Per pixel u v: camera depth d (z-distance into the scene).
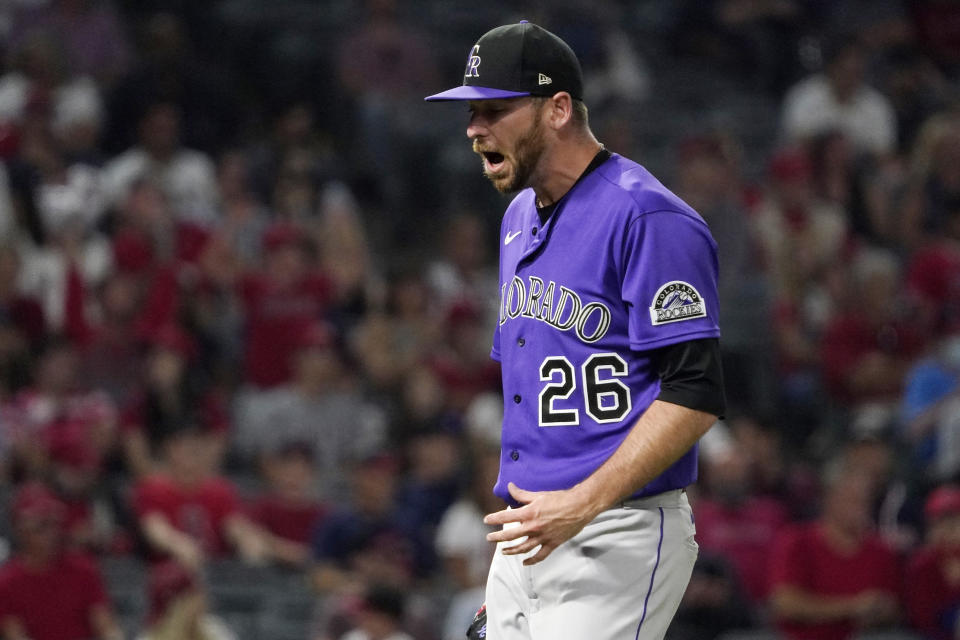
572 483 11.77
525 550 11.33
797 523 36.69
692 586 30.05
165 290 37.78
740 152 53.72
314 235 42.94
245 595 32.22
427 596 32.44
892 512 35.00
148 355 36.75
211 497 33.34
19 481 32.66
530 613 12.30
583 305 11.90
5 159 39.25
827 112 52.03
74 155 43.38
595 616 11.88
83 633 29.23
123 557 32.91
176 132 46.25
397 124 53.03
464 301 43.09
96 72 50.31
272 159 49.41
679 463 11.95
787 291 44.78
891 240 49.25
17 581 28.91
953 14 61.25
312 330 38.66
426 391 38.53
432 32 59.53
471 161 51.97
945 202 49.94
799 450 42.25
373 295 43.03
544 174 12.20
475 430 37.22
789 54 59.41
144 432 35.56
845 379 43.12
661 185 12.02
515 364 12.26
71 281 37.25
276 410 37.84
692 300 11.59
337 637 27.91
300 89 55.97
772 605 31.77
